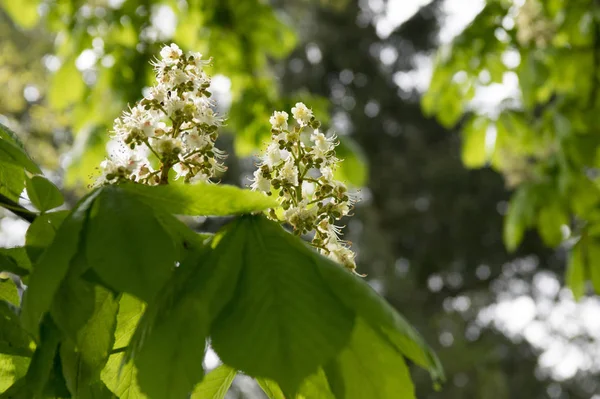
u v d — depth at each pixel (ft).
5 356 6.49
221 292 4.66
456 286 92.17
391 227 89.97
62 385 5.49
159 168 6.89
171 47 6.86
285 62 88.17
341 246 6.59
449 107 23.50
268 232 5.04
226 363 4.30
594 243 18.20
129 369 6.21
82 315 4.90
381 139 92.12
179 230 5.21
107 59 22.54
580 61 20.52
